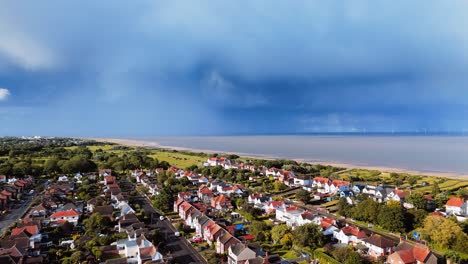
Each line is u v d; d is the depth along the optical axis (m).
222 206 135.75
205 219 106.25
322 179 183.62
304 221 109.31
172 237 102.94
